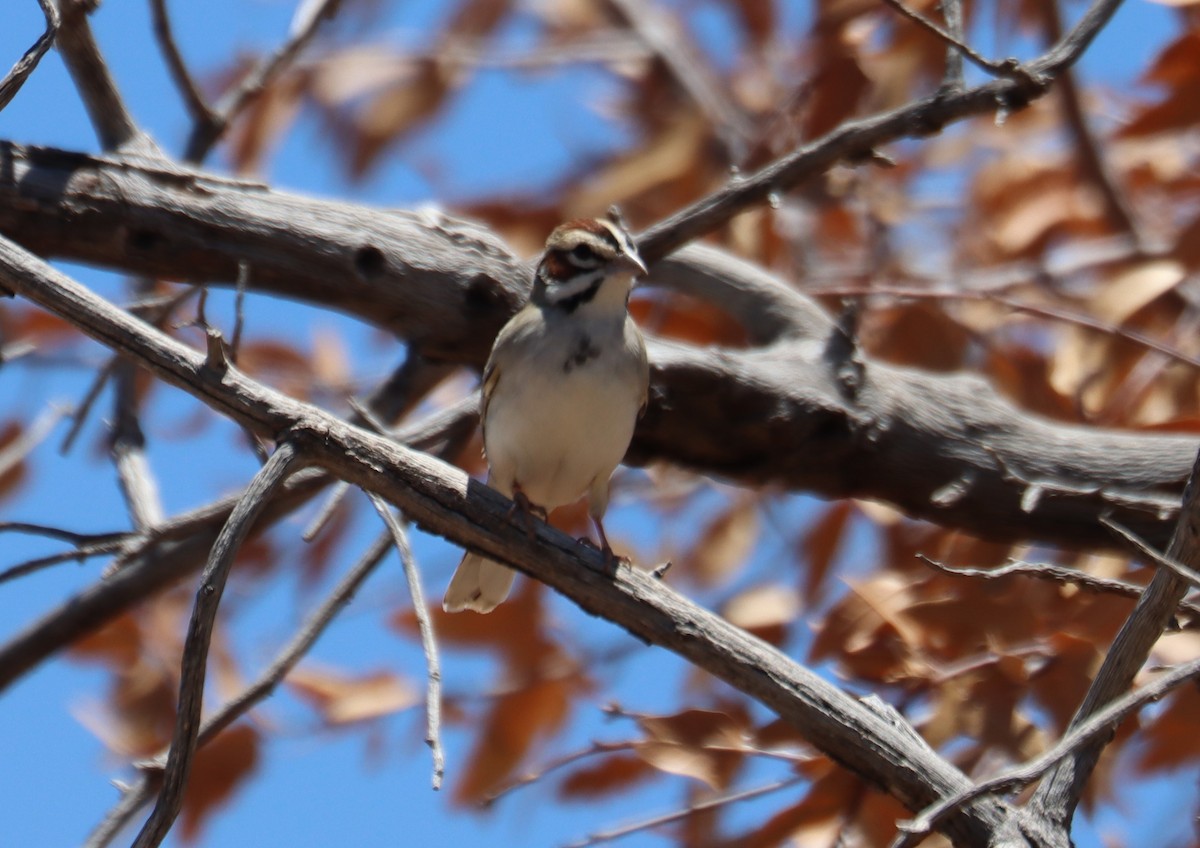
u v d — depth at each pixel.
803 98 12.83
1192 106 12.15
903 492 10.71
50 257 9.88
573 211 13.70
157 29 10.85
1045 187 13.34
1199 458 6.93
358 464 7.72
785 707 7.58
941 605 9.50
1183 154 13.45
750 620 10.62
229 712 9.31
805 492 10.89
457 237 10.38
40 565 8.09
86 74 9.92
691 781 9.84
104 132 10.11
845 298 12.41
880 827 8.77
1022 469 10.59
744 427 10.49
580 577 7.84
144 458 10.80
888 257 13.61
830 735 7.52
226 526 7.18
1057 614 9.54
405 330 10.38
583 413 9.95
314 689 10.64
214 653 11.65
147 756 11.08
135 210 9.77
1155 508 9.91
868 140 9.86
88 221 9.73
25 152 9.75
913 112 9.70
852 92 12.56
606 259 9.98
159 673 11.29
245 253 9.94
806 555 11.39
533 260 10.80
